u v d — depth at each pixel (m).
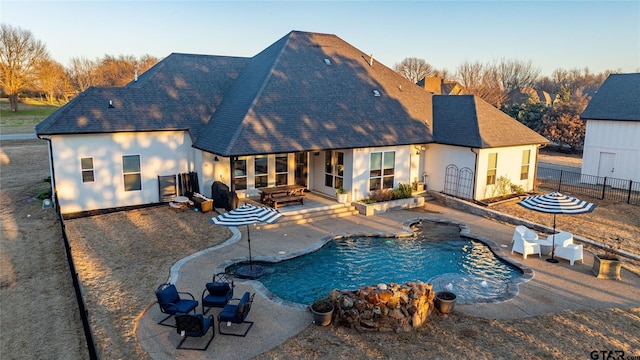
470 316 11.14
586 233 18.36
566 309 11.63
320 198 22.95
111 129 20.14
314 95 23.31
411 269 14.83
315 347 9.65
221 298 11.09
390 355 9.37
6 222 19.27
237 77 26.19
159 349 9.59
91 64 96.12
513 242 16.62
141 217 19.72
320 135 21.28
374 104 24.78
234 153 18.69
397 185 24.06
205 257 15.08
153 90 22.92
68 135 19.44
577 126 45.22
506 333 10.30
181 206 20.64
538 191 26.06
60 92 84.69
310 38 26.81
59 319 11.15
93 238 16.98
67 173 19.77
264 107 21.27
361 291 10.50
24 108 75.31
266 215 13.60
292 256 15.46
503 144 23.11
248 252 15.66
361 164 22.28
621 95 28.61
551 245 15.69
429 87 51.09
